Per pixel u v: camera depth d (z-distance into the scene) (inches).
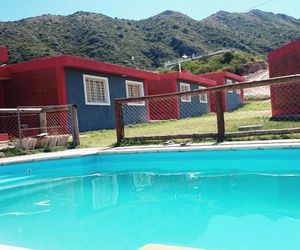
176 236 139.8
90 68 560.1
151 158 288.8
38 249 136.2
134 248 131.2
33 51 2468.0
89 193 223.9
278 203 175.3
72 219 172.7
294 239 128.8
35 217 179.0
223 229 143.8
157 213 173.3
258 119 462.9
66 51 2851.9
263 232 137.6
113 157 301.0
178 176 254.8
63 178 273.9
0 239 149.2
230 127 382.0
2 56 472.1
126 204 193.3
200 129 426.0
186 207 179.8
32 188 245.8
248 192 198.7
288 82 272.2
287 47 442.9
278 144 250.2
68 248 135.1
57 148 350.3
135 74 678.5
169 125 537.6
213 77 1037.2
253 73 2091.5
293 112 447.2
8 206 203.0
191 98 885.2
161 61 3169.3
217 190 207.8
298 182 213.2
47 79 530.3
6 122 522.0
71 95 537.6
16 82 552.4
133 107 682.8
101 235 147.0
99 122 590.9
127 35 3415.4
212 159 269.3
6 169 274.2
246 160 258.7
